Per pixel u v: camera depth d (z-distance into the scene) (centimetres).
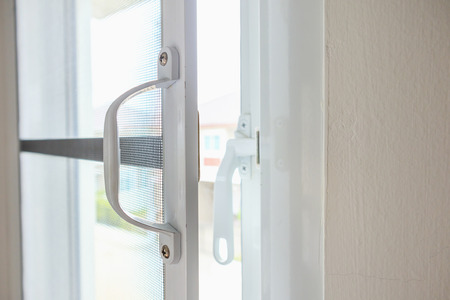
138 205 48
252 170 40
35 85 83
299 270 32
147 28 44
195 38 38
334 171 29
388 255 28
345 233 29
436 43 27
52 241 77
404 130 27
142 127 46
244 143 39
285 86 32
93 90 60
